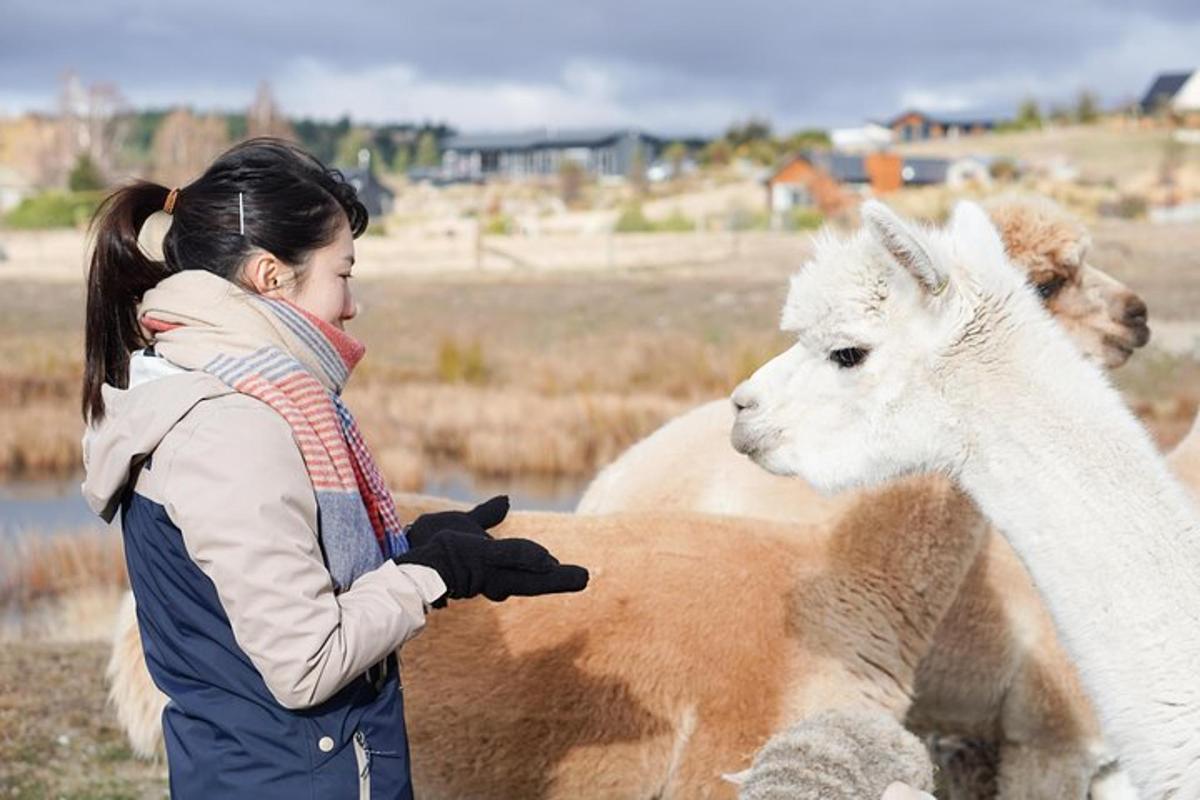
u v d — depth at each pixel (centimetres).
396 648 248
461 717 379
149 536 245
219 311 251
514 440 1803
